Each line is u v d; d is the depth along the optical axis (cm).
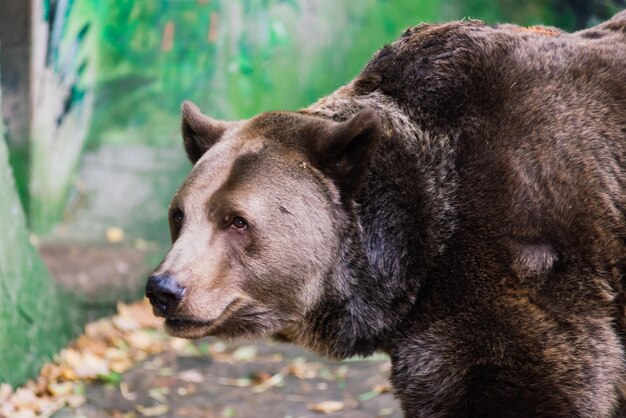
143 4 2175
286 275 766
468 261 771
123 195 2072
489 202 769
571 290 759
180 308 735
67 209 2005
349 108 831
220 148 788
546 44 812
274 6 2267
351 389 1287
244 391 1293
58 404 1172
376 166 796
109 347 1453
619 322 777
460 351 773
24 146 1711
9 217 1255
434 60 816
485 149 777
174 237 788
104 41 2127
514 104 784
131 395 1252
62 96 1881
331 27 2273
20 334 1224
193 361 1416
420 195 788
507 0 1966
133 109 2239
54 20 1753
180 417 1189
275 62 2280
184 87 2250
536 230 760
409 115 808
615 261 768
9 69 1677
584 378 757
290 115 806
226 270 751
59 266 1661
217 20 2234
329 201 782
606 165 777
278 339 843
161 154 2194
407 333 800
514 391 764
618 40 827
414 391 789
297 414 1202
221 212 752
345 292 799
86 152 2172
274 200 758
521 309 757
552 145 771
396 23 2206
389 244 792
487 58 801
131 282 1678
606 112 787
